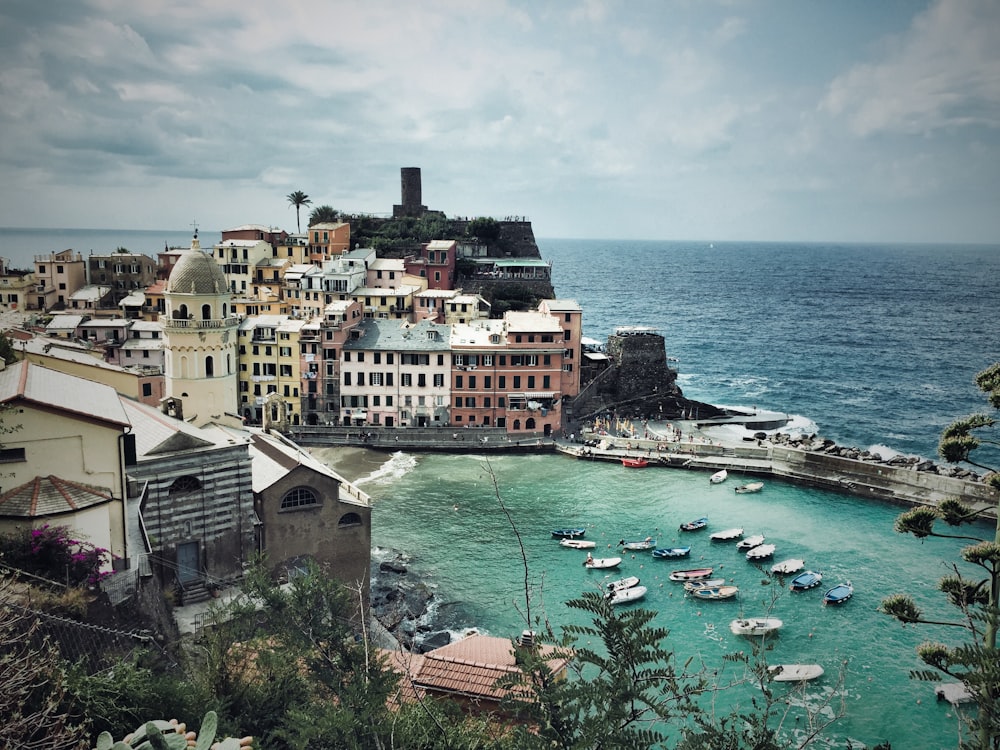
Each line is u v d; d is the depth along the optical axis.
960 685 64.81
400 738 29.09
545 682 21.97
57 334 139.12
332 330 138.25
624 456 130.75
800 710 61.94
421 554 92.38
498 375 140.25
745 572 87.88
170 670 45.25
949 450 35.97
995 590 32.72
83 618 42.44
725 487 118.69
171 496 63.12
